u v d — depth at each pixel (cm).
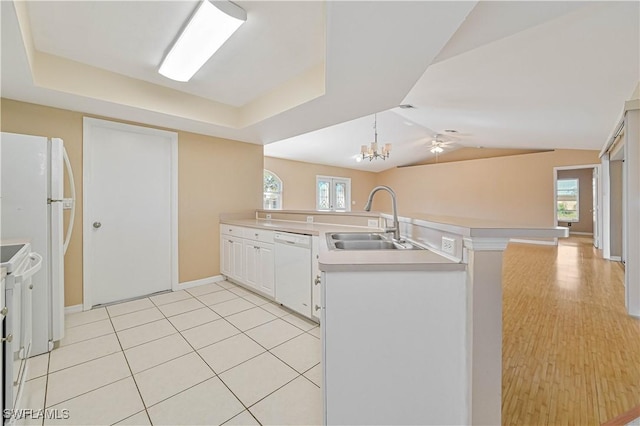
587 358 185
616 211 495
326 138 625
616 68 237
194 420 138
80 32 190
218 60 229
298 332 230
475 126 545
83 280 271
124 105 252
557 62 236
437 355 116
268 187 723
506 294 315
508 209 744
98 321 248
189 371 177
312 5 166
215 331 231
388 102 247
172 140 334
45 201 197
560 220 984
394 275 115
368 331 115
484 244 108
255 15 175
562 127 457
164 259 330
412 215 196
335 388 115
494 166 769
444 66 259
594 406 142
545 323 239
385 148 536
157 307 282
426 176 904
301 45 208
